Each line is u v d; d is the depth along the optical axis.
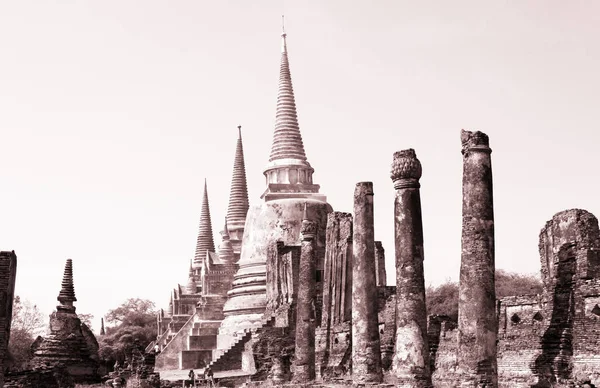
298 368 43.16
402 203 28.75
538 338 33.56
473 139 26.62
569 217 33.66
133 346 55.53
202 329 81.94
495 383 25.08
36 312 96.75
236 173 108.12
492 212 26.38
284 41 86.38
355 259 34.84
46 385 49.78
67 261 60.28
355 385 33.56
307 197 77.50
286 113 82.44
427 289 78.31
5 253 42.47
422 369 27.70
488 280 25.69
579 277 32.53
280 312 59.56
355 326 34.09
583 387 29.66
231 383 57.91
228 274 89.12
